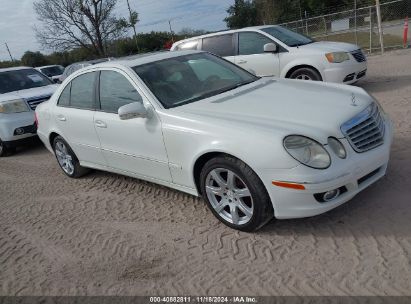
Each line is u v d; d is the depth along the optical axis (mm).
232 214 4039
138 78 4773
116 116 4980
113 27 39156
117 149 5109
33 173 7289
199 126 4055
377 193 4293
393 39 19125
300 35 9844
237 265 3602
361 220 3904
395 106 7441
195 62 5324
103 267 3926
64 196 5883
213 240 4047
